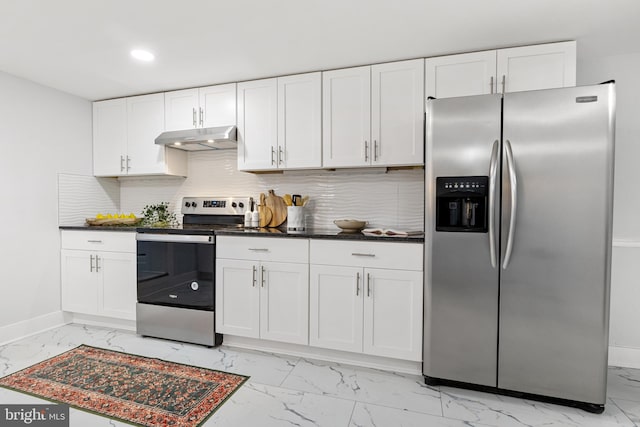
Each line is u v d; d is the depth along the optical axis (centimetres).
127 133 329
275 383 213
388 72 253
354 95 262
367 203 295
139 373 224
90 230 303
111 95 327
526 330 191
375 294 228
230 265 261
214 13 193
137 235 285
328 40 223
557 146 183
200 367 233
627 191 242
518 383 194
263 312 254
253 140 289
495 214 192
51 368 229
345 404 192
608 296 180
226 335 271
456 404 192
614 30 209
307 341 244
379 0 180
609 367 241
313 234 242
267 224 314
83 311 308
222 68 267
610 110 176
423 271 218
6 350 258
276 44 229
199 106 304
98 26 206
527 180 188
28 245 289
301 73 275
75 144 327
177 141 299
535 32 212
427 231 208
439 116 204
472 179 198
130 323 303
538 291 189
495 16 195
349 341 235
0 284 270
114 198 366
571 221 182
